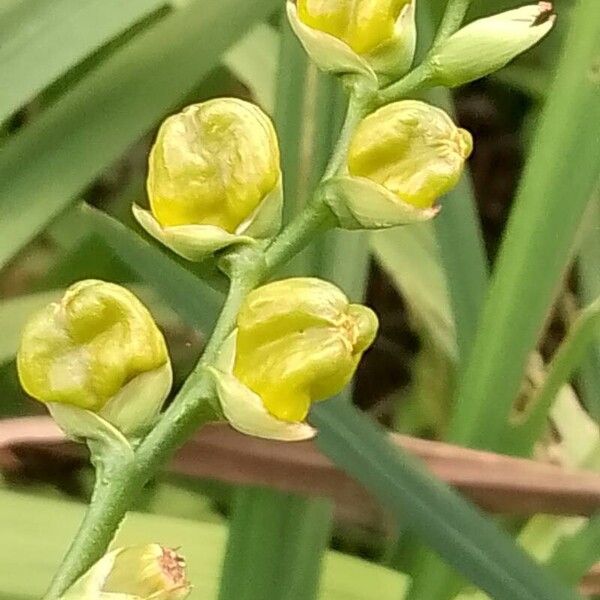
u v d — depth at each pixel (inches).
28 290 7.1
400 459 4.3
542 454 5.8
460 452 4.7
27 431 4.5
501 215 8.5
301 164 4.7
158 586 2.5
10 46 4.8
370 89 2.9
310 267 4.7
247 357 2.6
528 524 5.5
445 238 5.3
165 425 2.7
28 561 4.9
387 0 2.9
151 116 5.0
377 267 8.1
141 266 4.5
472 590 5.3
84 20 4.9
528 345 4.9
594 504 4.8
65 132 5.0
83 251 6.2
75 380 2.7
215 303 4.5
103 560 2.5
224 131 2.8
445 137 2.7
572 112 4.7
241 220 2.8
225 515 6.6
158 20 6.3
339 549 6.6
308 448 4.5
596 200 5.7
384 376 8.0
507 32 2.9
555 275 4.8
